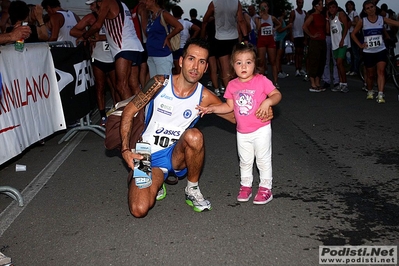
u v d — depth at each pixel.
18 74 5.32
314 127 7.22
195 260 3.21
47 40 8.26
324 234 3.53
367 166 5.16
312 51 10.83
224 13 9.43
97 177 5.12
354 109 8.52
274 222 3.78
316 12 10.69
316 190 4.48
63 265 3.22
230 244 3.42
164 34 8.33
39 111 5.85
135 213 3.76
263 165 4.16
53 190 4.77
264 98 4.06
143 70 8.99
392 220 3.75
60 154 6.17
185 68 3.75
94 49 7.68
